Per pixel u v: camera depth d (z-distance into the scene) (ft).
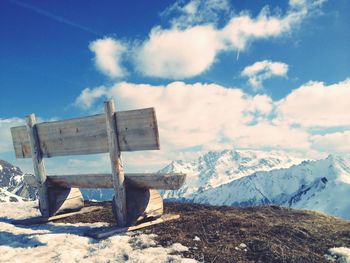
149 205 7.70
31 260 5.95
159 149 7.07
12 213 10.82
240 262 5.58
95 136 7.93
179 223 7.72
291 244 6.22
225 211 8.97
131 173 7.63
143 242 6.56
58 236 7.29
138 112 7.11
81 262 5.69
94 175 8.30
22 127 9.31
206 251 6.02
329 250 5.89
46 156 9.03
